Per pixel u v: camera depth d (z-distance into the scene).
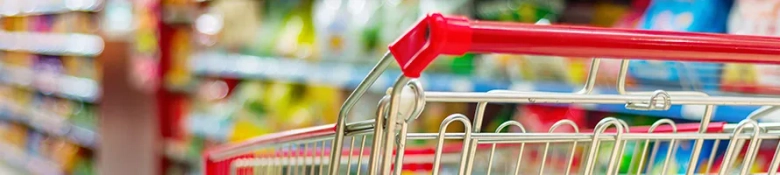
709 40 0.58
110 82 3.62
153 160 3.36
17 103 5.36
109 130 3.66
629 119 1.65
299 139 0.87
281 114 2.62
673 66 1.36
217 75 2.96
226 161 1.26
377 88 2.02
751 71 1.25
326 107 2.45
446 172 1.20
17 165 5.07
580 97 0.64
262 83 2.88
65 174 4.25
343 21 2.23
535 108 1.82
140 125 3.46
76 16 4.24
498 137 0.69
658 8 1.55
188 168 3.34
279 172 1.00
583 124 1.70
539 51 0.52
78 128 4.23
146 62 3.35
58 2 4.30
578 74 1.54
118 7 3.65
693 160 0.78
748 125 0.79
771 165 0.79
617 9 1.82
